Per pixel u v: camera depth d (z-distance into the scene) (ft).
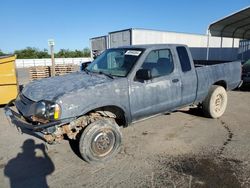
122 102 13.10
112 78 13.41
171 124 18.84
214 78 19.01
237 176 11.23
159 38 54.95
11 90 25.25
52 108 10.89
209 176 11.29
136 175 11.51
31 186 10.84
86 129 12.16
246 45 86.33
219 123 19.04
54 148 14.75
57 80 14.17
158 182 10.88
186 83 16.46
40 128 10.80
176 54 16.08
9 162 13.08
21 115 12.32
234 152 13.74
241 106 24.75
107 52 16.98
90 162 12.55
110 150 13.07
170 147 14.61
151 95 14.37
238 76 22.07
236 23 58.75
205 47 71.05
